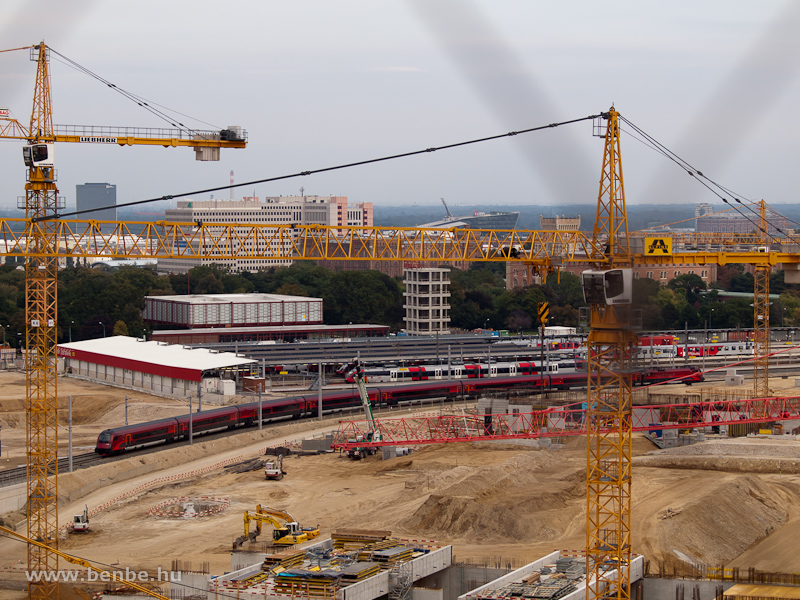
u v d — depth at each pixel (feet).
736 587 277.44
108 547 343.05
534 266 403.75
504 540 340.39
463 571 286.25
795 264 325.83
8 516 368.68
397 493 408.67
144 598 268.82
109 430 471.21
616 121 274.98
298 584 258.37
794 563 318.86
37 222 360.07
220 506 394.73
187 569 313.53
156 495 414.00
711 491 369.91
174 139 411.34
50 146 357.82
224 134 416.26
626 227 276.62
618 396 263.49
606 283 253.44
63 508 392.47
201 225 388.57
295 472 452.35
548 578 269.23
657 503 363.15
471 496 374.63
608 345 264.31
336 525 368.27
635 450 461.78
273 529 363.56
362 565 269.64
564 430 458.91
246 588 261.03
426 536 349.41
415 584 274.36
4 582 305.73
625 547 269.03
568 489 383.45
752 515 360.89
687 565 308.81
